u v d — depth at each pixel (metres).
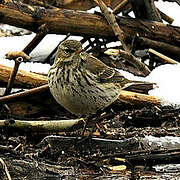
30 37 13.95
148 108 11.52
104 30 12.30
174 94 11.83
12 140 9.81
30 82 11.32
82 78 9.56
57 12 11.88
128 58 12.33
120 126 11.00
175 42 13.06
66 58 9.57
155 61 13.44
